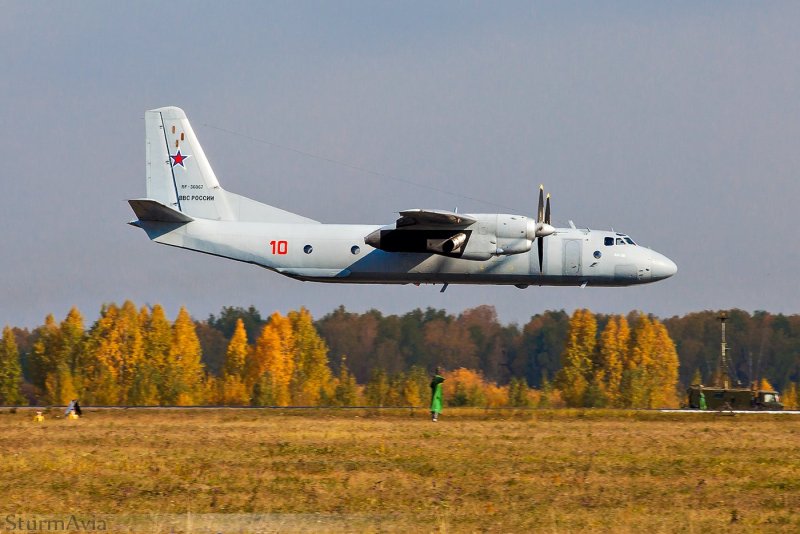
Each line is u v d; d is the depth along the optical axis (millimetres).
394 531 47219
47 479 60188
